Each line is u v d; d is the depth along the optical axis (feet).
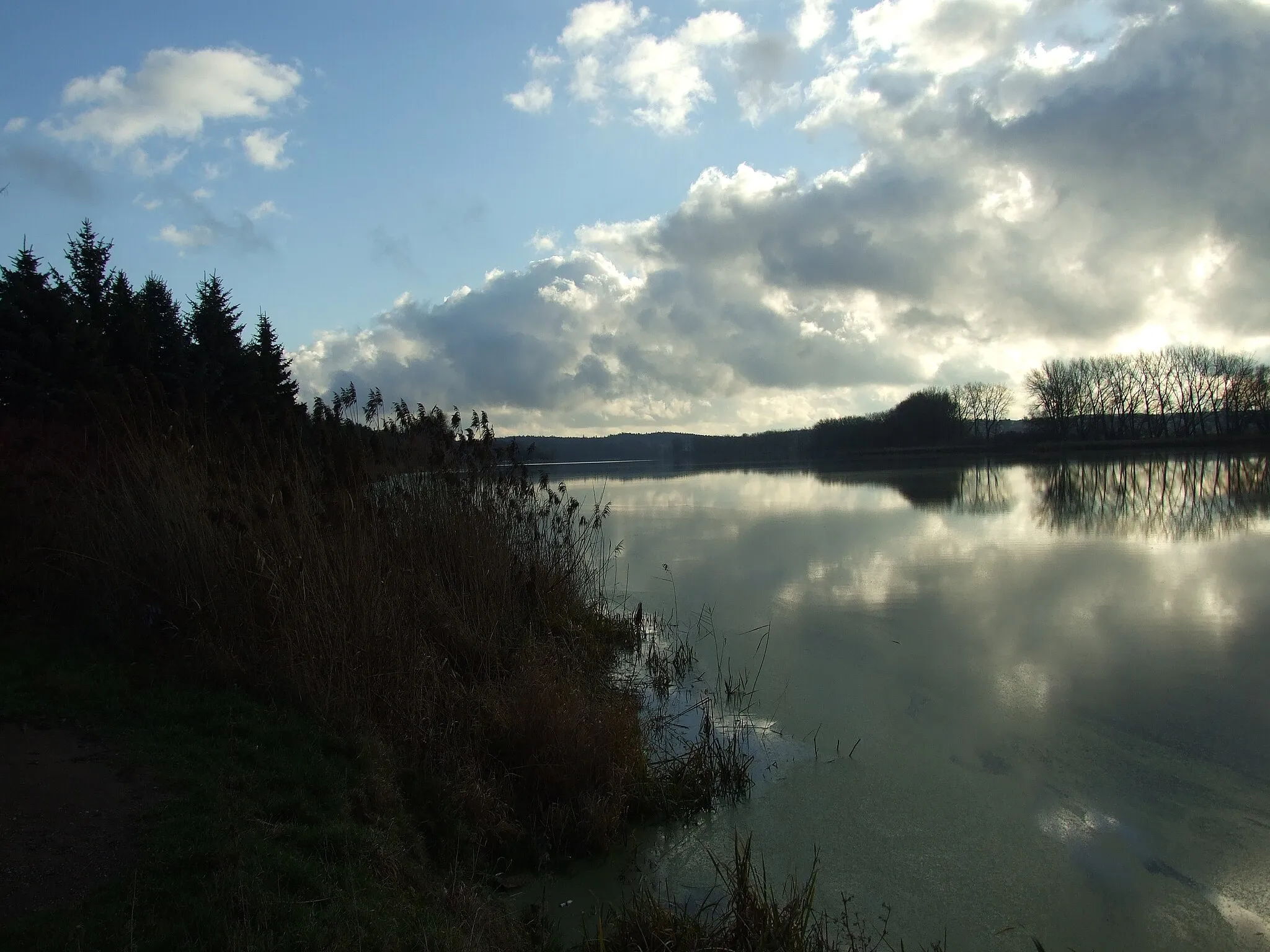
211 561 23.84
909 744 25.09
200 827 14.34
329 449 27.96
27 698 18.72
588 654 30.99
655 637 37.45
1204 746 23.91
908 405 335.67
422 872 16.20
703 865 18.85
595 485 173.17
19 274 60.23
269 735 18.60
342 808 16.58
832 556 60.85
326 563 23.47
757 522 86.53
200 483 26.21
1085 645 34.42
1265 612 38.27
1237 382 260.01
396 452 31.65
